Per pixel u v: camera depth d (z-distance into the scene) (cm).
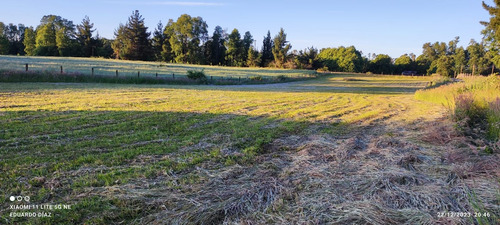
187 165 429
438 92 1572
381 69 9106
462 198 322
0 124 615
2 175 367
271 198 330
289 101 1367
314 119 879
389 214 289
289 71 6153
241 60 8644
